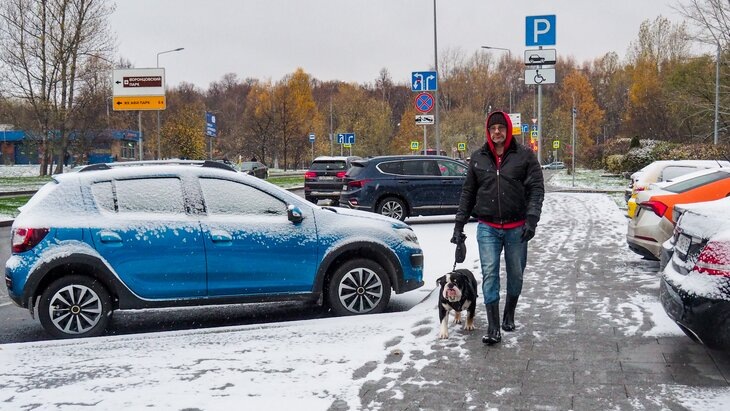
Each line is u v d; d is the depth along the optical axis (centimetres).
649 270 941
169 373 508
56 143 4275
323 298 779
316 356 549
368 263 734
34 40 4038
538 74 1888
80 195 680
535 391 461
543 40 1873
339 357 545
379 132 7050
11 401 451
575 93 8738
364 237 735
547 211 1917
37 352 576
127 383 486
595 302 738
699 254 488
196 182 708
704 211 517
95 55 4166
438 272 980
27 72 4028
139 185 696
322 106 9825
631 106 6669
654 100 5772
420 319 673
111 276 663
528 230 568
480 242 594
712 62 3812
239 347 580
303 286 716
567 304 730
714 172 938
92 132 4556
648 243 916
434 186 1666
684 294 483
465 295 597
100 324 669
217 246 689
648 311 689
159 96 3859
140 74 3856
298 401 445
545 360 531
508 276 605
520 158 582
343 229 733
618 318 663
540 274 919
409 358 541
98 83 4353
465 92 9188
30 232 654
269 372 508
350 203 1666
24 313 820
